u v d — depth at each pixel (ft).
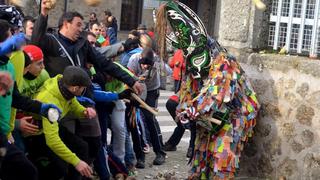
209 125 21.48
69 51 19.77
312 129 21.81
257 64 23.47
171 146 28.45
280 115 22.74
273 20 23.94
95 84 21.65
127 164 23.88
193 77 22.13
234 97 21.67
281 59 22.66
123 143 22.85
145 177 23.82
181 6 22.18
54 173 18.84
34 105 16.74
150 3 50.14
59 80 18.10
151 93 25.88
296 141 22.27
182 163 26.40
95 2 18.99
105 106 21.74
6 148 15.40
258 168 23.47
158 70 25.95
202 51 21.85
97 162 20.93
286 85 22.56
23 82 18.11
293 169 22.34
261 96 23.25
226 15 24.54
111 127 22.74
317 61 21.83
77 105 18.88
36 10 37.01
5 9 19.69
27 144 18.45
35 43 19.21
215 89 21.15
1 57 15.97
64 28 19.86
